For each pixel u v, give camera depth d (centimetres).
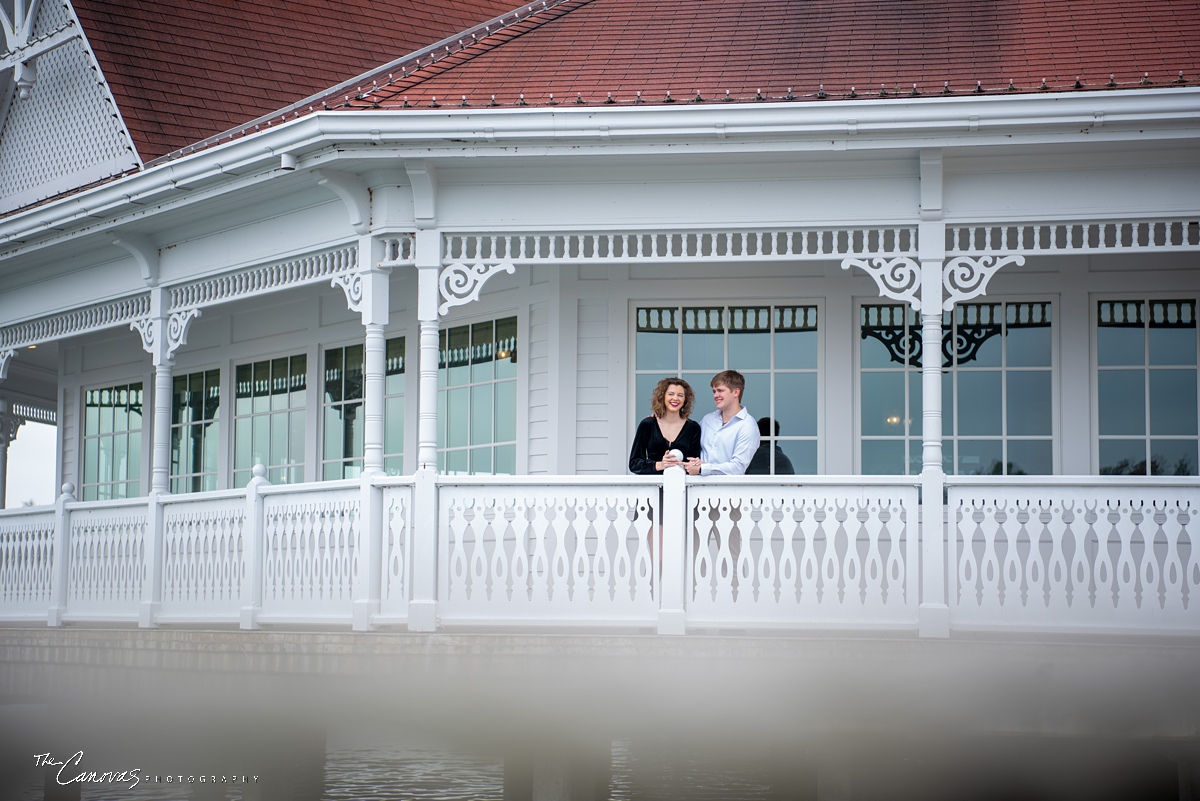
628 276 1180
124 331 1628
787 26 1140
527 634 961
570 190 1041
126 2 1452
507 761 1180
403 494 1023
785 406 1155
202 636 1076
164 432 1262
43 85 1534
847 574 957
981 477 955
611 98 995
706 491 971
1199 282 1112
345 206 1100
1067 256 1123
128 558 1236
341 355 1395
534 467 1198
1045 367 1127
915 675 905
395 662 971
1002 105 938
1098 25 1080
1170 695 883
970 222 998
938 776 1223
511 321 1236
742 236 1025
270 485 1109
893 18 1139
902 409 1143
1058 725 891
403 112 993
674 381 1045
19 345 1470
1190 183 980
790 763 1517
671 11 1203
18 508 1373
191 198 1160
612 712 948
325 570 1058
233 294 1219
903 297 999
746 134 971
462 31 1703
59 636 1199
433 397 1033
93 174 1448
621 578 977
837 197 1012
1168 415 1110
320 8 1605
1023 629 942
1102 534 941
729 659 924
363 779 1591
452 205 1054
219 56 1480
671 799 1442
